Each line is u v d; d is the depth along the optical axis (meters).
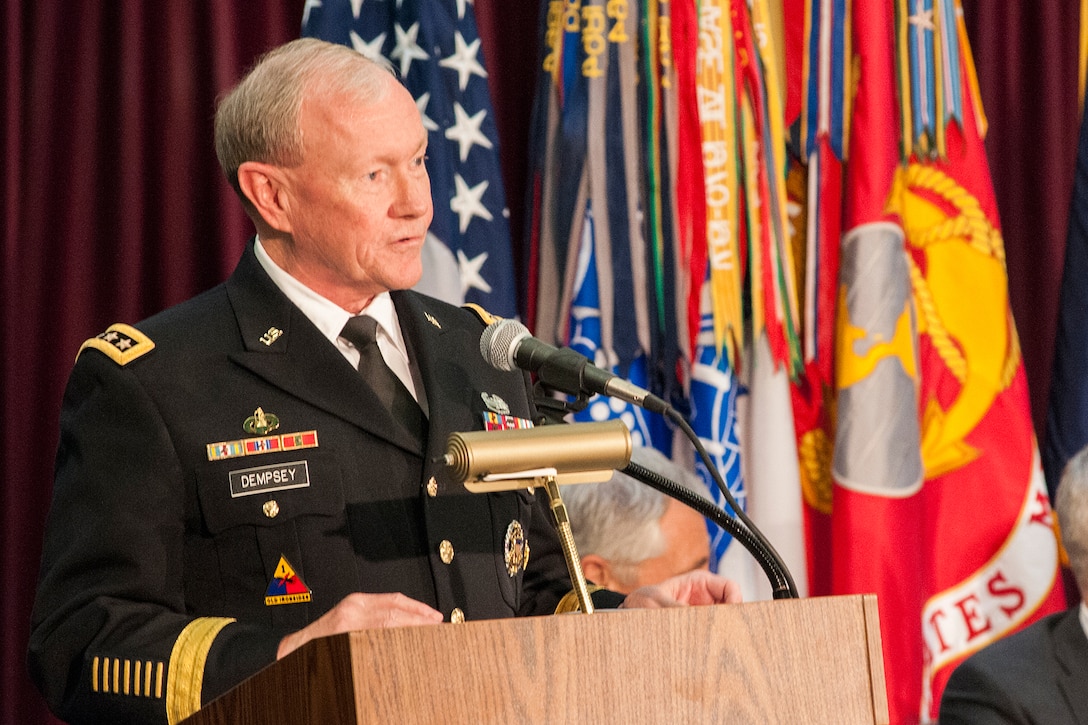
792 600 4.28
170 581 5.61
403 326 6.46
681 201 10.86
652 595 5.61
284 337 6.07
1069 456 11.64
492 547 6.11
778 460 10.84
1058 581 11.12
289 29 11.49
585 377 5.50
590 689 3.89
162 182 11.08
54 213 10.89
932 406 11.38
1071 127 12.63
